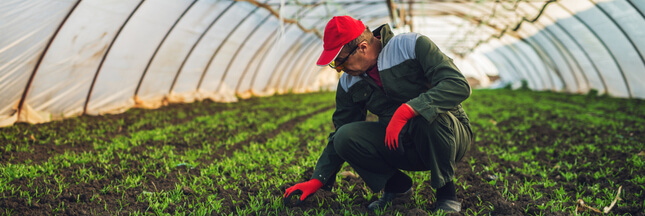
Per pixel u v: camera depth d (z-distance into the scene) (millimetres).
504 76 27391
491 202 3025
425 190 3322
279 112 9641
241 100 13125
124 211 2846
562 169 4145
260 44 12859
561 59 16688
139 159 4430
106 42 7445
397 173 2885
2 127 6141
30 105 6859
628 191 3328
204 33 9883
